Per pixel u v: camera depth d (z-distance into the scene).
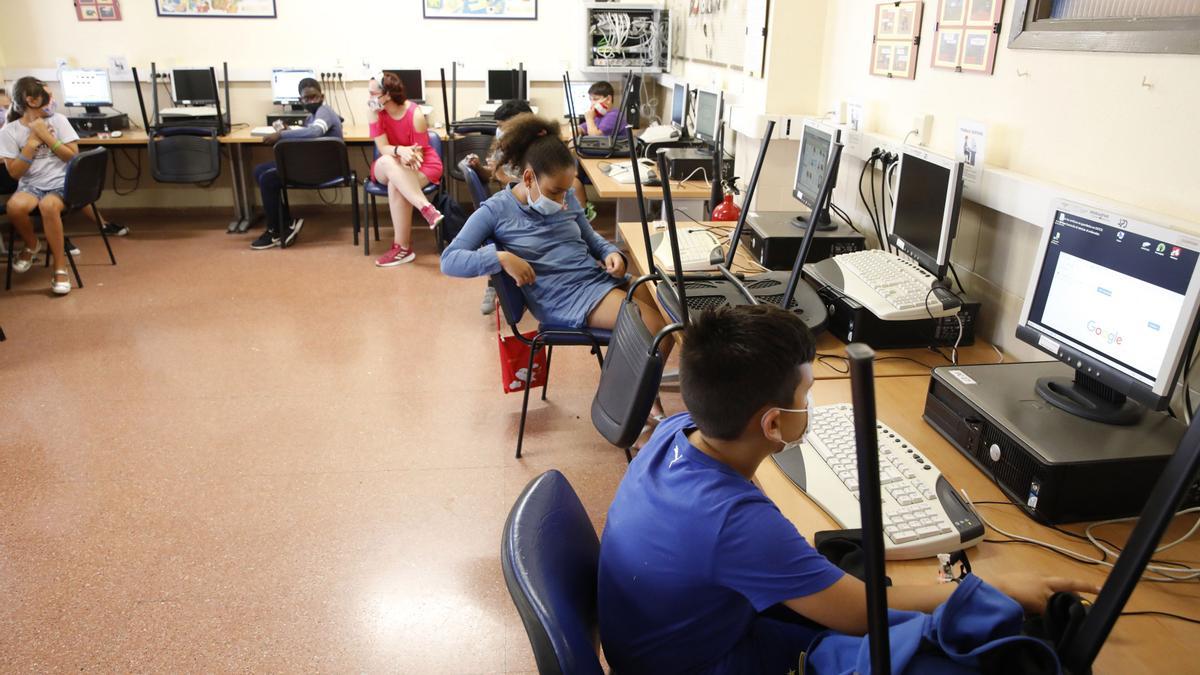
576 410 3.08
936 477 1.38
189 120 5.52
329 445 2.80
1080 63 1.78
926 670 0.95
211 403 3.09
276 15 5.80
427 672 1.85
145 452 2.73
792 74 3.24
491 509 2.45
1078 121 1.80
